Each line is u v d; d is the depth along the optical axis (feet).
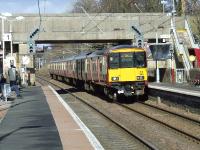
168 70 190.60
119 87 108.68
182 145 52.65
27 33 200.13
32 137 51.08
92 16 204.54
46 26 202.49
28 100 104.83
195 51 192.13
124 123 72.69
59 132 54.80
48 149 43.52
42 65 501.15
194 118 74.02
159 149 49.32
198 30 225.97
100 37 204.85
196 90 112.06
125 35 205.05
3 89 106.01
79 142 47.57
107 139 56.34
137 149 49.52
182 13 219.61
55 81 246.47
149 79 201.67
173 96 96.68
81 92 148.46
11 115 74.64
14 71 112.68
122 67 108.58
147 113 86.53
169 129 65.16
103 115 79.77
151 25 208.23
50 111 79.66
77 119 67.72
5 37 152.66
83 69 150.61
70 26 203.82
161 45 181.27
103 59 114.42
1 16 156.15
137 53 108.99
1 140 49.21
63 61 219.41
